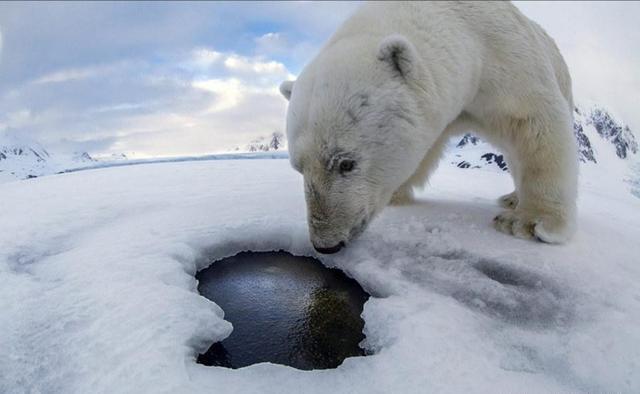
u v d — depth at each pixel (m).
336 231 2.65
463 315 2.26
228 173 6.59
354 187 2.65
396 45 2.60
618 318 2.26
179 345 1.95
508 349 2.04
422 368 1.81
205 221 3.71
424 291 2.57
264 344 2.31
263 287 2.98
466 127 3.93
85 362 1.87
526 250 3.15
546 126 3.33
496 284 2.64
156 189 5.24
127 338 1.99
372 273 2.87
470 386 1.72
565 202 3.36
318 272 3.20
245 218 3.78
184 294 2.41
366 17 3.15
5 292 2.48
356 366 1.86
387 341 2.10
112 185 5.63
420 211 4.09
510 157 3.92
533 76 3.28
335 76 2.62
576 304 2.45
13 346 2.02
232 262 3.37
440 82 2.89
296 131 2.68
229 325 2.28
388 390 1.69
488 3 3.35
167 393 1.64
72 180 6.16
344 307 2.70
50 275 2.73
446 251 3.18
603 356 1.97
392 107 2.64
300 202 4.30
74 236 3.54
